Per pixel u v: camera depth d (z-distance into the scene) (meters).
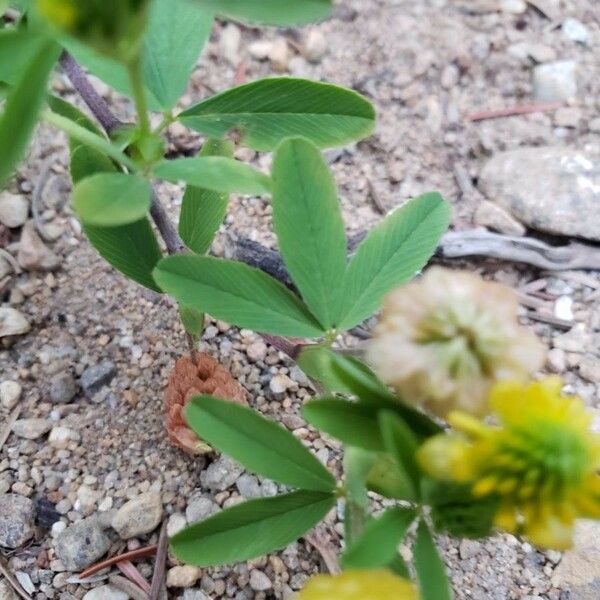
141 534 0.08
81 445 0.09
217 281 0.06
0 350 0.09
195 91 0.11
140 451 0.09
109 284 0.10
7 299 0.10
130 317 0.10
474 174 0.11
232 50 0.12
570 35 0.12
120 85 0.07
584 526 0.08
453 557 0.08
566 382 0.10
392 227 0.07
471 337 0.05
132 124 0.08
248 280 0.07
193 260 0.06
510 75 0.12
